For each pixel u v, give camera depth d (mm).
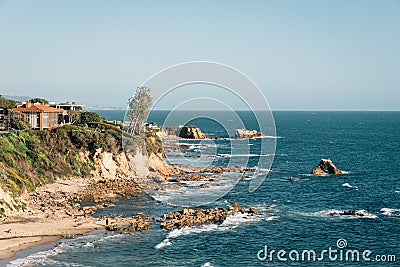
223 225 57688
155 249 48312
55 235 51312
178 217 58281
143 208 62719
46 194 69500
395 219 63562
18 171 69812
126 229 53844
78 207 63125
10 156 70938
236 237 53219
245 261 46000
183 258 46219
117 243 49531
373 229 58344
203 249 48906
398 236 55406
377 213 67375
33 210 60500
